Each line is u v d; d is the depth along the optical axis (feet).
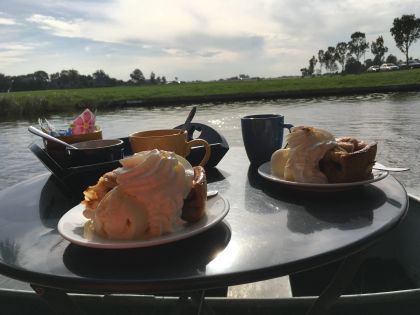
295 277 5.13
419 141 20.22
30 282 2.35
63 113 58.70
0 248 2.74
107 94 88.94
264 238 2.69
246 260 2.38
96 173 3.86
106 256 2.50
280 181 3.60
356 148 3.63
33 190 4.25
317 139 3.59
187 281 2.19
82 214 2.99
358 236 2.63
